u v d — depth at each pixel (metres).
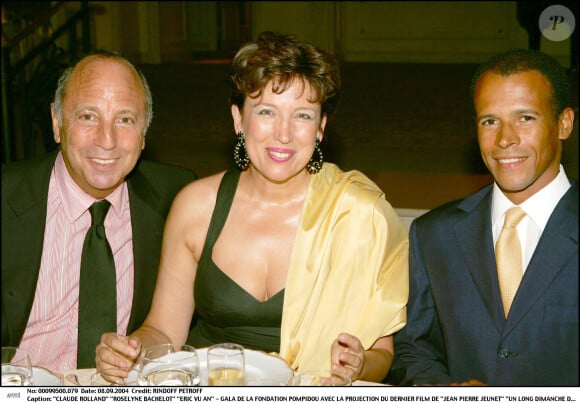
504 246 1.93
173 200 2.36
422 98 8.81
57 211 2.28
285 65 2.00
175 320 2.29
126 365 1.77
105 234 2.27
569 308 1.82
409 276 2.13
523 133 1.80
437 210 2.11
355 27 12.38
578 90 6.91
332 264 2.17
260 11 12.72
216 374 1.61
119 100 2.19
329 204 2.18
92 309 2.23
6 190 2.27
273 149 2.08
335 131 7.04
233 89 2.10
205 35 13.15
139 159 2.49
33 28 5.49
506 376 1.88
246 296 2.19
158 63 11.66
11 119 5.17
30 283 2.24
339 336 1.82
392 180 5.34
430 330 2.12
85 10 6.96
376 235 2.17
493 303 1.92
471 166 5.73
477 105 1.87
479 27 11.94
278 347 2.21
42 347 2.27
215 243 2.23
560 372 1.83
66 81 2.21
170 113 7.89
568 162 5.37
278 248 2.20
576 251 1.82
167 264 2.29
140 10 11.35
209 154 6.19
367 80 10.23
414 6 12.09
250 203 2.24
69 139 2.19
